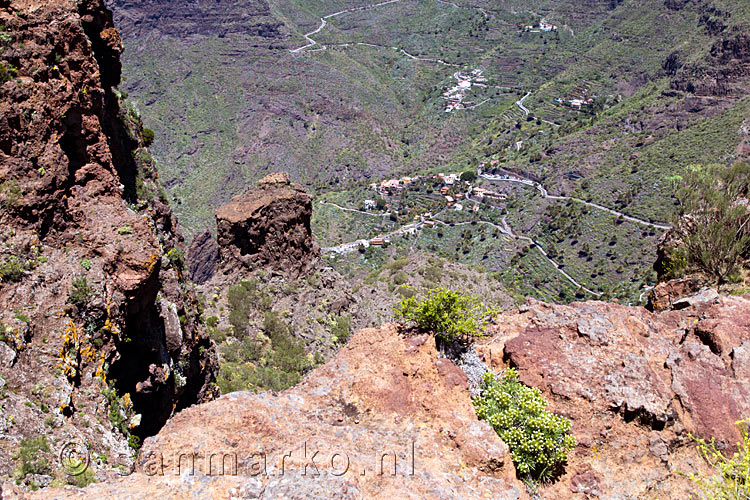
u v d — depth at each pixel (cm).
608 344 1419
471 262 16750
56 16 2248
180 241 3472
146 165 3284
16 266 1767
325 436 1198
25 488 1220
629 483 1220
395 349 1400
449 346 1455
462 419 1248
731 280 2089
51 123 2127
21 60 2097
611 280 14350
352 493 979
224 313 5294
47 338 1684
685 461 1233
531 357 1426
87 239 2111
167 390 2498
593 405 1309
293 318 5484
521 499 1102
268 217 5872
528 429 1245
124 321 2069
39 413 1476
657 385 1315
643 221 16200
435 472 1116
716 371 1330
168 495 973
